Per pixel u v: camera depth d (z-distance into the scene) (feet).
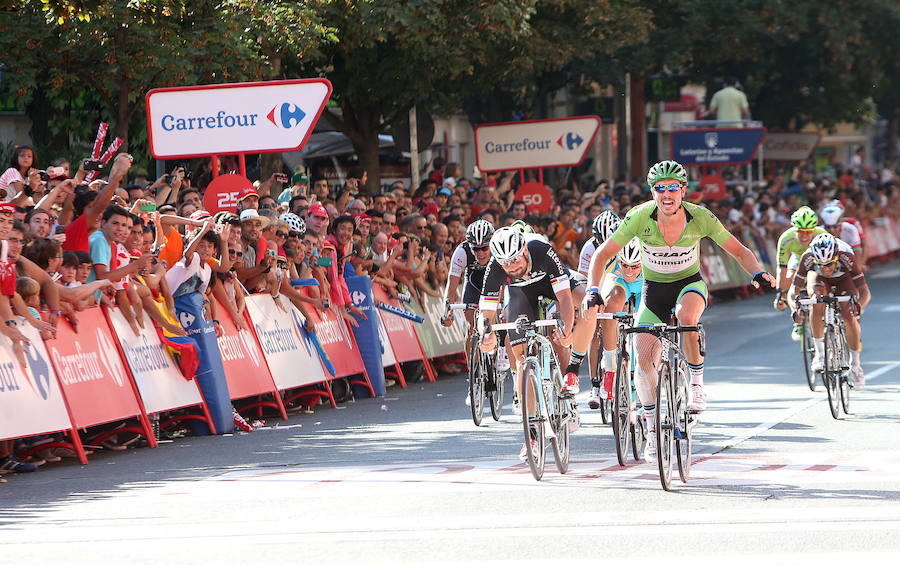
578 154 124.16
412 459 56.70
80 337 61.31
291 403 80.64
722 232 49.42
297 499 46.88
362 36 104.88
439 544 38.37
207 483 51.83
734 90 189.47
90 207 64.39
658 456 46.37
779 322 125.39
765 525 40.32
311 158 139.44
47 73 97.91
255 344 73.87
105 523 43.45
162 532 41.34
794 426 63.21
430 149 195.42
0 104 112.88
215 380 68.85
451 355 99.55
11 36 88.07
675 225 49.01
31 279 57.93
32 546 39.68
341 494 47.65
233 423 69.72
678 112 267.80
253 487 50.19
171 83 90.89
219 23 89.86
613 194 153.28
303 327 79.20
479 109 162.30
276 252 77.10
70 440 63.21
